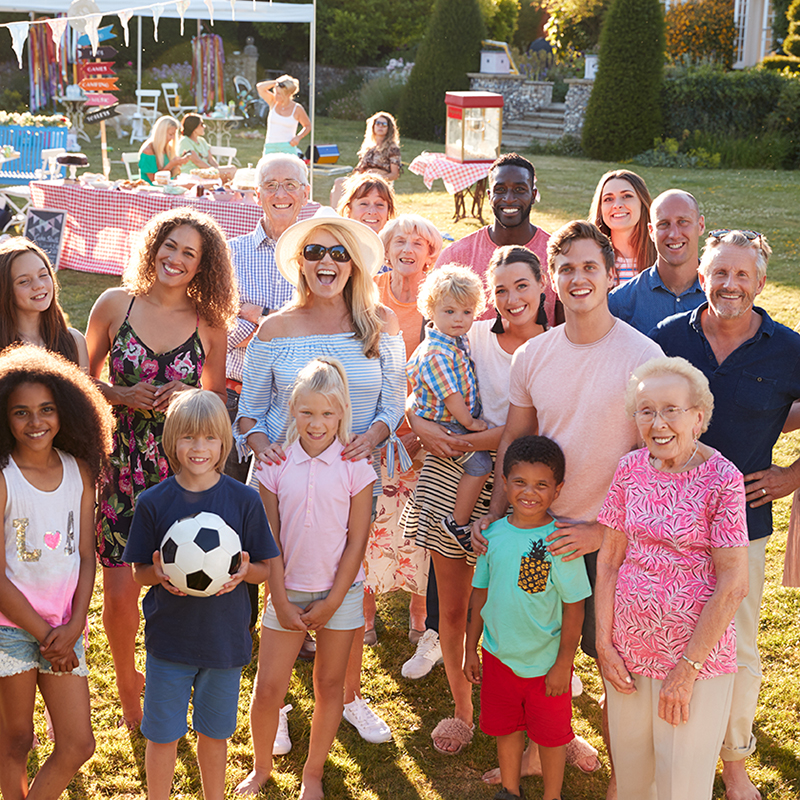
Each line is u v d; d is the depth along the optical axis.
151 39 23.30
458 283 3.11
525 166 3.88
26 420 2.43
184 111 21.39
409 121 21.39
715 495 2.37
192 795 2.90
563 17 23.25
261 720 2.89
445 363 3.12
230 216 8.55
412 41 26.77
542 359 2.82
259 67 26.23
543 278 3.24
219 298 3.25
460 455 3.20
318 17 25.98
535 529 2.79
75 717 2.55
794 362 2.75
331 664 2.89
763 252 2.71
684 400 2.36
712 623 2.34
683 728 2.42
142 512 2.60
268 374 3.14
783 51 20.50
